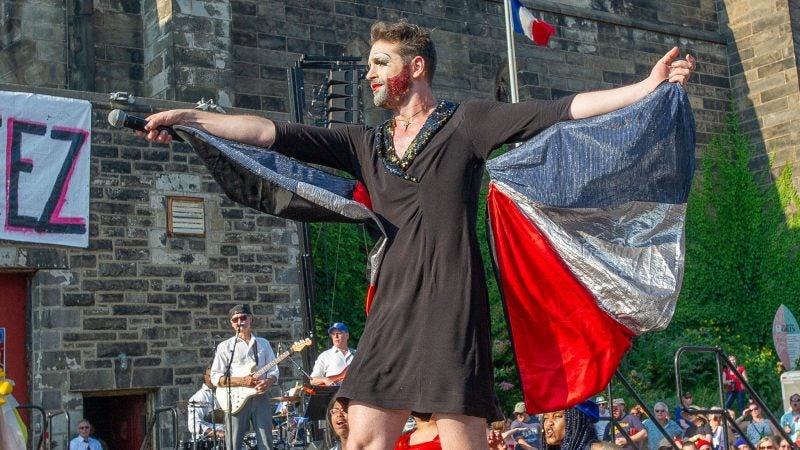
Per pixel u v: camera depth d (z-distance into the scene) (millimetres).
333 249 25469
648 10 35094
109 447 21938
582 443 7359
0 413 8938
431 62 4367
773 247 33281
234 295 22156
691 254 32906
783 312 24891
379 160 4348
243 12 27250
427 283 4121
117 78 25484
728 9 36219
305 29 28109
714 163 34594
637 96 4238
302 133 4512
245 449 15703
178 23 24469
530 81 32188
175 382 21234
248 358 14508
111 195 21078
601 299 4469
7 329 20297
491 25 31641
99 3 25562
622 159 4266
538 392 4500
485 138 4230
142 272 21219
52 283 20297
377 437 4129
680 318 31453
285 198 4414
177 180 21844
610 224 4473
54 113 20094
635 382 27156
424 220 4180
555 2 33219
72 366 20266
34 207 19781
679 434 18344
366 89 29688
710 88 35469
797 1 35188
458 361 4031
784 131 34500
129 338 20891
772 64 35000
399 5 29953
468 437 4062
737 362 29219
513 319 4547
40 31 24641
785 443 13938
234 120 4508
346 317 25312
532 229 4512
